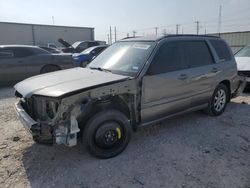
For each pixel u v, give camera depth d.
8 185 2.71
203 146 3.60
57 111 2.87
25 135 4.03
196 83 4.20
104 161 3.20
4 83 8.53
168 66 3.77
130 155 3.35
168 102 3.81
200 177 2.83
